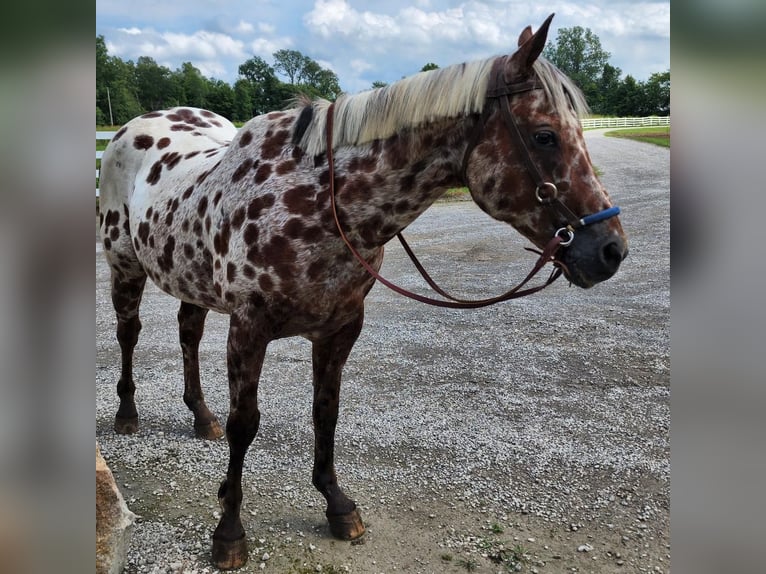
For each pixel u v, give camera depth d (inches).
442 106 71.3
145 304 240.8
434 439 122.6
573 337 182.2
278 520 97.0
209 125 129.7
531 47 67.0
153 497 103.3
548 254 68.7
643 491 103.4
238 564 85.4
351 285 81.9
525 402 139.3
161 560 86.9
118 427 126.9
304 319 81.7
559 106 68.1
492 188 71.7
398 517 97.3
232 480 86.1
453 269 270.4
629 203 405.1
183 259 97.4
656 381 149.3
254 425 84.3
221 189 87.6
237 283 81.3
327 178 78.1
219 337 196.1
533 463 113.0
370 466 112.7
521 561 86.4
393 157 75.3
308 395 147.6
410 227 386.0
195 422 127.0
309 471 112.7
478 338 184.9
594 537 91.7
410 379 154.6
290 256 77.6
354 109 76.7
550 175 68.6
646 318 196.5
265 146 85.0
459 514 97.9
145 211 107.3
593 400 139.6
